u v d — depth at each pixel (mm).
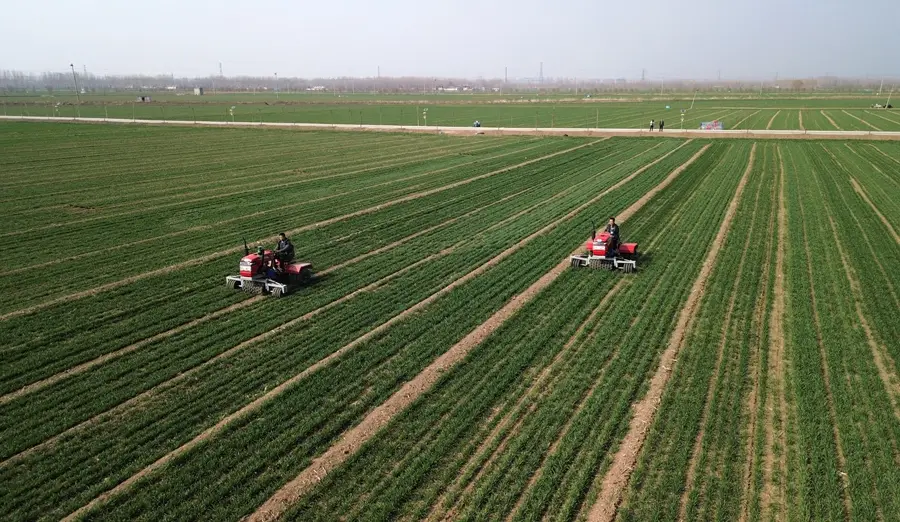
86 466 11461
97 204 34188
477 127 83375
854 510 10172
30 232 28031
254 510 10297
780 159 50750
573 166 48094
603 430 12406
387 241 26766
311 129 81750
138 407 13430
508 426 12531
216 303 19531
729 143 62781
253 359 15586
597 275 22047
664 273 22297
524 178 42719
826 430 12336
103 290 20641
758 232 27812
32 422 12742
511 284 21125
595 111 120875
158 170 46375
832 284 20891
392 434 12414
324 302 19516
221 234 28000
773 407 13312
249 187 39594
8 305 19281
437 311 18703
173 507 10352
